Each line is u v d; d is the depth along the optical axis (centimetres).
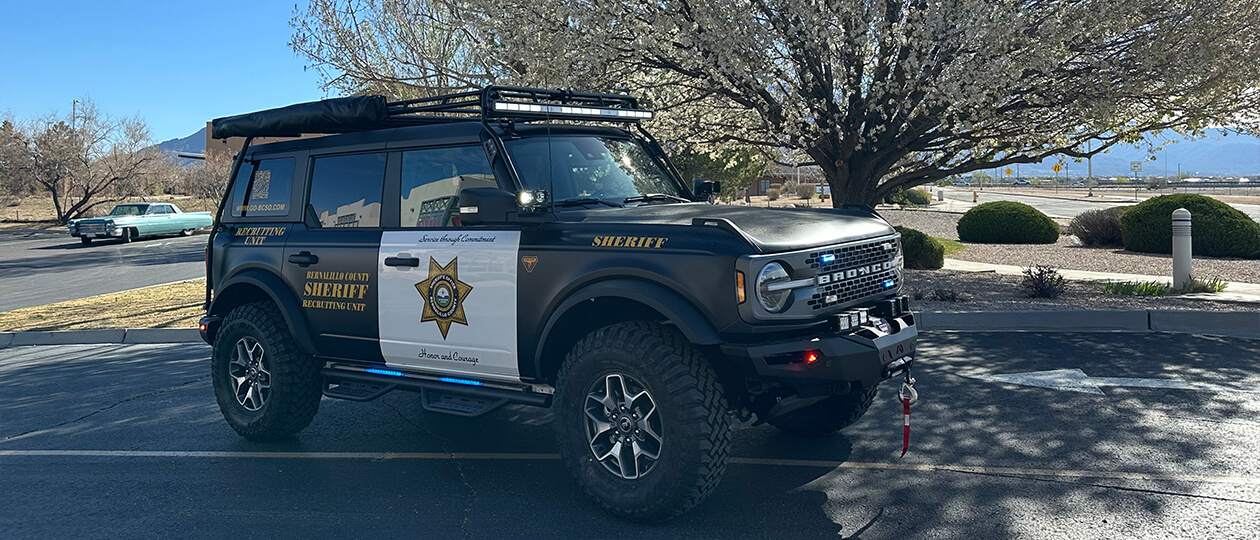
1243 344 872
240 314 612
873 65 1297
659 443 445
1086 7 1135
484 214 462
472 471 541
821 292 436
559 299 459
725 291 411
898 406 662
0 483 550
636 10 1246
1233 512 436
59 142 5406
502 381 504
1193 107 1224
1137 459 521
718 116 1486
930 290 1253
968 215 2394
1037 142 1302
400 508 480
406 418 678
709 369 427
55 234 4641
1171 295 1171
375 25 1547
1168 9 1127
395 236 536
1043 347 875
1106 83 1164
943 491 479
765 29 1180
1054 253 1952
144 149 5788
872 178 1396
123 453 610
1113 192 9319
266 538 443
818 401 524
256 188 627
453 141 521
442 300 509
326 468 556
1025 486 482
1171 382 710
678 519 450
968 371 770
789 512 455
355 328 555
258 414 605
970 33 1098
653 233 440
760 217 464
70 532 461
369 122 564
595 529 441
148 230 3762
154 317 1294
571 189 517
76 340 1196
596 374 447
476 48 1403
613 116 568
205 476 549
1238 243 1720
